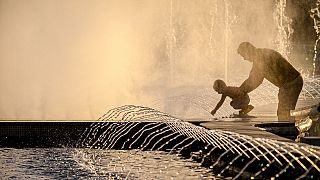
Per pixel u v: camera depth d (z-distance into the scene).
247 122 21.09
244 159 14.52
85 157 21.61
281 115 22.73
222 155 16.41
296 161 12.18
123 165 19.41
